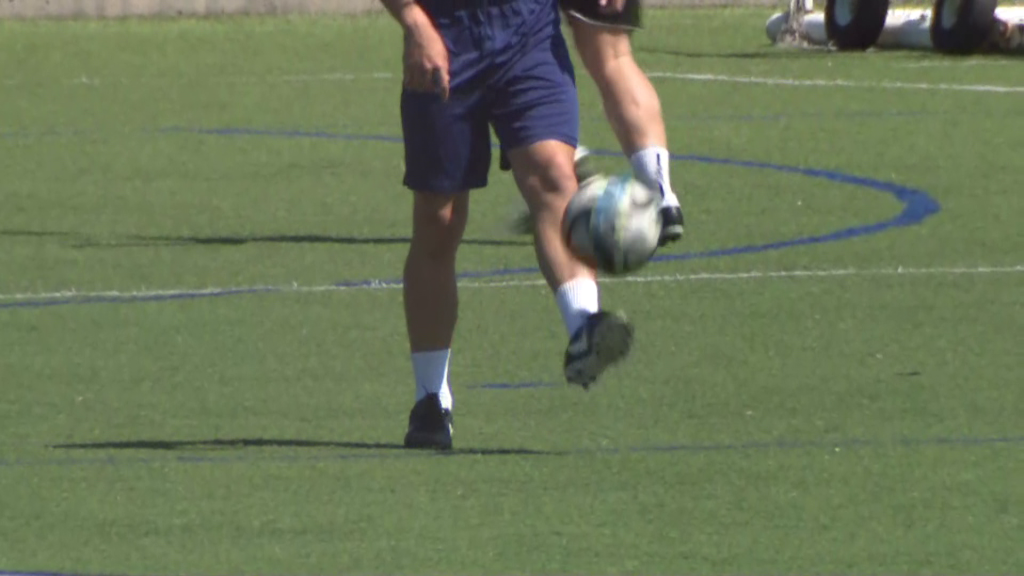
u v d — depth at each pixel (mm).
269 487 22922
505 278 38281
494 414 26781
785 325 32969
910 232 43281
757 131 63062
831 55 91562
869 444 24781
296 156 58562
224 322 34031
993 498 22219
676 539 20672
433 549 20344
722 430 25656
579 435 25469
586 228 22016
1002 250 40781
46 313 35125
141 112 70875
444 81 22859
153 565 19859
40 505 22203
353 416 26859
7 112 71438
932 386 28219
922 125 63500
